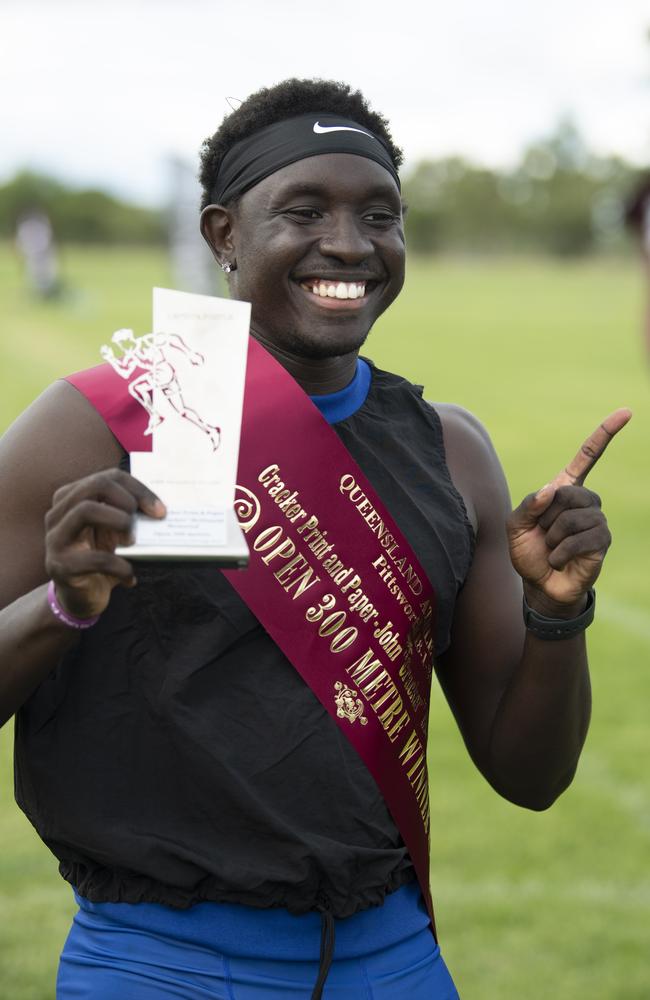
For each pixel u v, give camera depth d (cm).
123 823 240
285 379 261
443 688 297
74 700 242
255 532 253
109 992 237
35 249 3975
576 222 9188
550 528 250
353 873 243
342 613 253
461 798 615
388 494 263
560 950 468
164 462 220
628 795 618
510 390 2341
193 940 238
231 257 268
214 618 242
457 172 10181
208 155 271
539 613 260
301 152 251
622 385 2434
